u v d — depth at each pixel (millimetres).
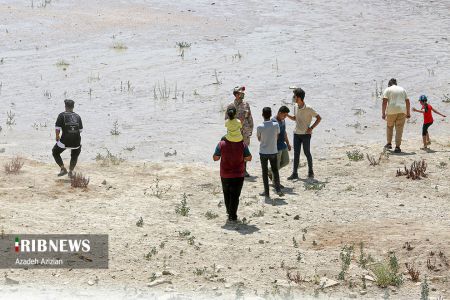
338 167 14500
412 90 21828
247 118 13664
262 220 10836
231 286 7867
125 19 33969
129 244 9250
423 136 15945
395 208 11477
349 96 21219
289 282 8062
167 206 11523
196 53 27453
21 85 22172
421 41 29766
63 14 34312
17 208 10789
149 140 16609
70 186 12445
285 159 12773
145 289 7668
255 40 30016
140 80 23141
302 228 10430
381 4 40000
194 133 17312
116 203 11539
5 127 17484
